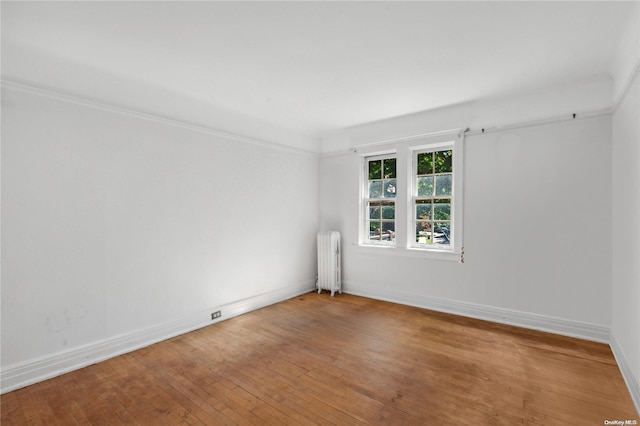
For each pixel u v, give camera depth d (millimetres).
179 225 3338
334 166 4992
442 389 2244
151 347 3010
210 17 1962
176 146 3303
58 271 2545
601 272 2992
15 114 2334
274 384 2340
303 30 2117
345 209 4887
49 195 2496
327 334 3270
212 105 3623
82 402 2158
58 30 2105
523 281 3402
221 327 3508
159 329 3164
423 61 2570
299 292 4824
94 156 2727
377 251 4523
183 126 3350
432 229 4133
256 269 4156
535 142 3291
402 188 4242
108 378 2461
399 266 4328
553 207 3215
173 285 3289
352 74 2814
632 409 1999
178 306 3330
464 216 3754
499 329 3342
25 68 2355
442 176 4043
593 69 2717
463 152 3725
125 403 2139
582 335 3092
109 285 2830
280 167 4492
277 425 1898
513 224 3441
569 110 3104
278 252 4473
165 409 2066
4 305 2305
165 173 3215
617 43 2285
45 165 2473
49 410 2076
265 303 4262
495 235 3555
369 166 4777
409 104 3617
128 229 2949
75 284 2633
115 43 2277
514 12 1924
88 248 2703
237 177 3922
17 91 2332
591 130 3010
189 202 3424
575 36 2195
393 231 4504
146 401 2156
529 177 3334
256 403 2113
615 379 2348
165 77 2875
